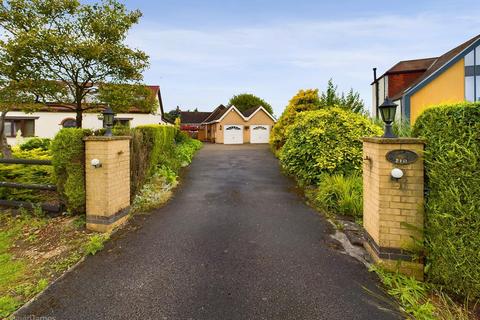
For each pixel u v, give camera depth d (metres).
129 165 4.48
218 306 2.22
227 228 3.95
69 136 3.84
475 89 11.38
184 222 4.19
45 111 15.95
